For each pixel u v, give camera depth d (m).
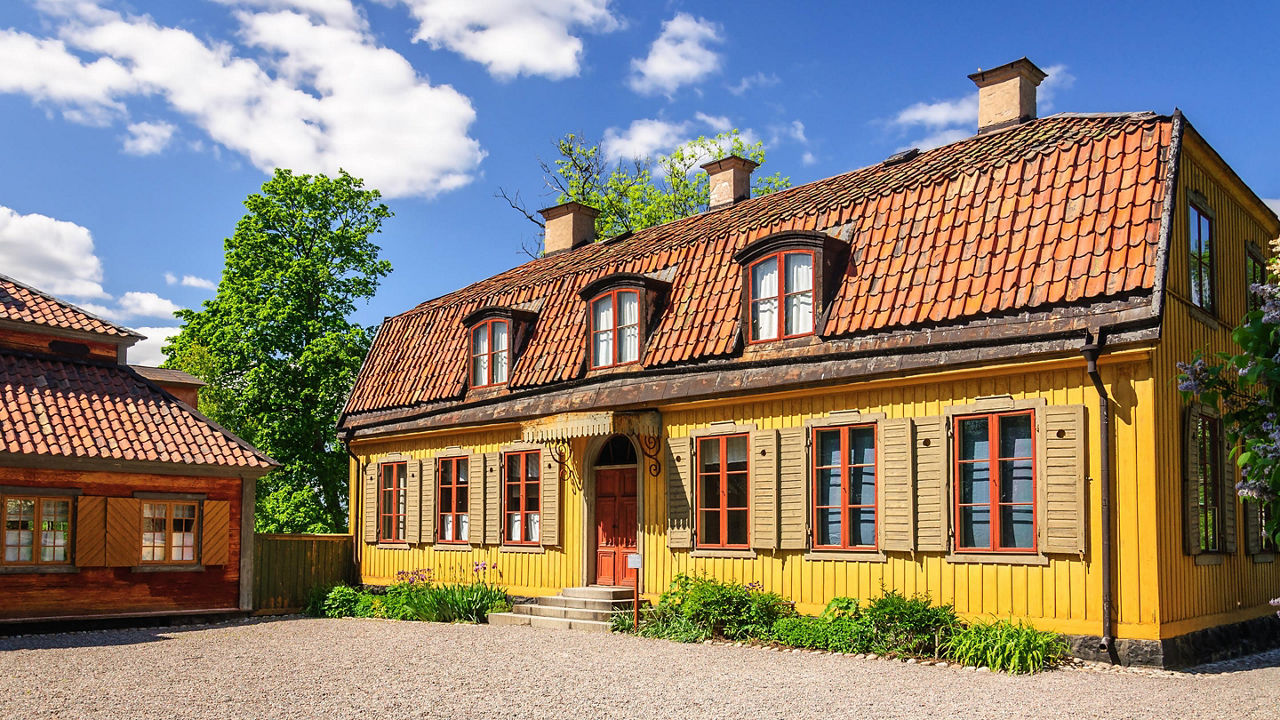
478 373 22.50
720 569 17.09
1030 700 10.56
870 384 15.09
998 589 13.70
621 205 41.72
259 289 32.91
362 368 26.55
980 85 18.58
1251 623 15.11
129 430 20.23
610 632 17.12
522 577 20.91
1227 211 16.17
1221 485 14.61
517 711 10.52
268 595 23.16
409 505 23.95
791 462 16.09
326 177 34.44
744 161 23.06
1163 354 13.02
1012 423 13.82
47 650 15.88
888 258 15.55
